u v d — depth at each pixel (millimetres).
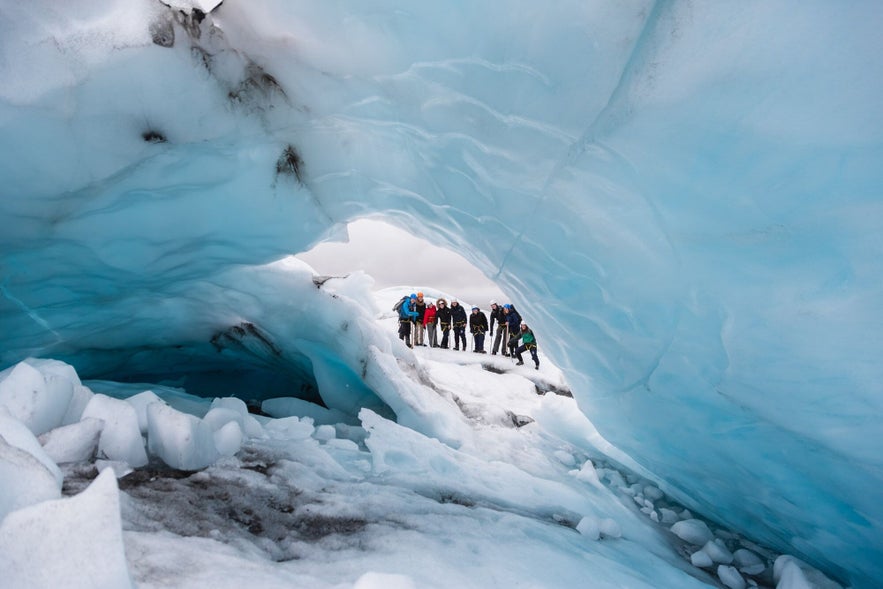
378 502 3152
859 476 2326
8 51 2803
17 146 3057
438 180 3797
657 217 2623
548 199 3197
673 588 2957
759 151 2059
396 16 2803
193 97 3381
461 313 13172
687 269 2604
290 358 6844
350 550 2408
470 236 4148
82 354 5594
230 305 5879
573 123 2730
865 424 2113
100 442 2869
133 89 3197
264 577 1847
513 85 2803
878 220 1832
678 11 2074
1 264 3832
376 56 3102
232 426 3551
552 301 3777
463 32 2705
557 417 5988
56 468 1960
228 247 4625
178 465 3004
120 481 2648
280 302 5875
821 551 3039
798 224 2051
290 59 3436
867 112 1753
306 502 2951
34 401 2650
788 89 1900
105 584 1264
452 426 5641
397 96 3357
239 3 3201
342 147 4031
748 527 3766
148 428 3213
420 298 12984
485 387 8664
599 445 5395
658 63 2215
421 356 11625
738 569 3602
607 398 3955
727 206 2268
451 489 3875
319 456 3859
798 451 2553
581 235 3152
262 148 3854
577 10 2355
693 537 4098
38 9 2783
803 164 1956
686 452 3461
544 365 11969
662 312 2902
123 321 5375
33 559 1251
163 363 6941
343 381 6527
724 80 2057
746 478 3094
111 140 3322
